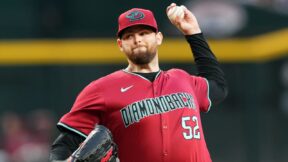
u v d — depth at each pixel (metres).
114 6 37.97
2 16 37.25
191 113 11.72
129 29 11.70
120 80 11.72
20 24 37.41
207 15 36.56
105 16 37.97
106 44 35.44
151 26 11.76
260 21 36.59
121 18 11.84
